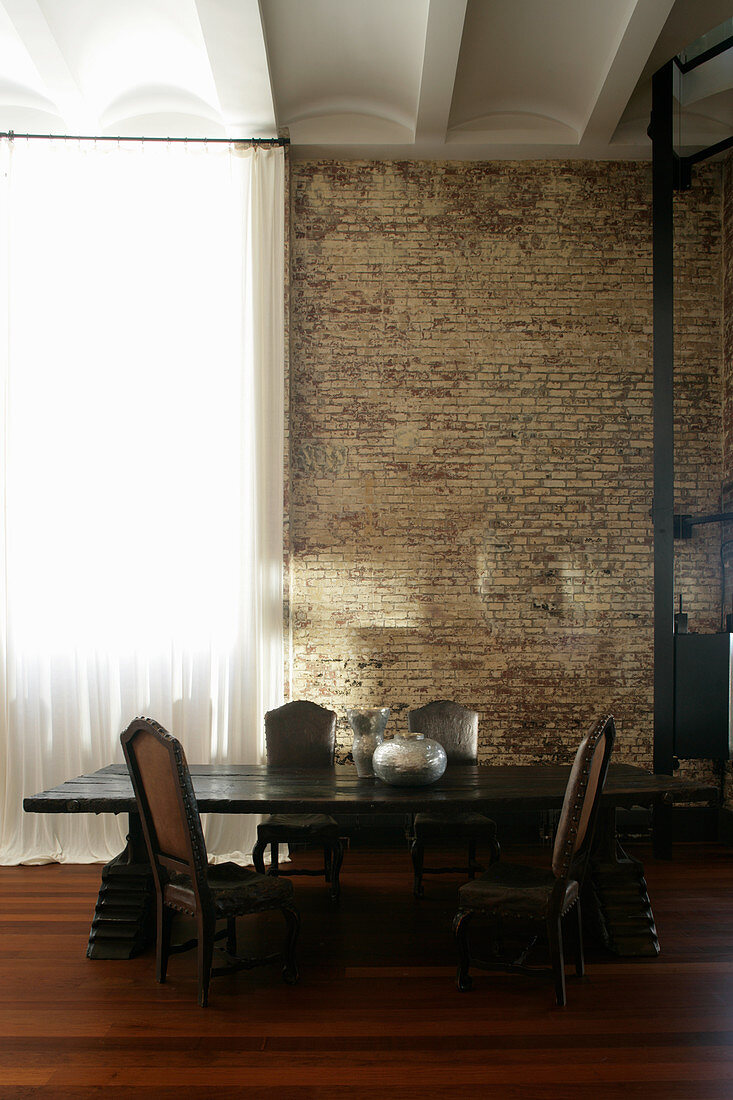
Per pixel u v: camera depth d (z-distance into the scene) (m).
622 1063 2.81
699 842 5.82
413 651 5.95
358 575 5.97
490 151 6.05
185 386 5.72
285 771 4.43
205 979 3.23
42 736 5.50
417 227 6.12
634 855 5.43
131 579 5.61
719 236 6.22
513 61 5.38
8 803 5.45
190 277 5.77
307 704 4.92
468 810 3.63
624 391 6.11
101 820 5.44
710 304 6.20
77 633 5.57
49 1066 2.80
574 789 3.18
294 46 5.25
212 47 5.00
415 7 4.91
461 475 6.05
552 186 6.17
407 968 3.59
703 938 3.95
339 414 6.04
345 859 5.38
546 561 6.02
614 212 6.17
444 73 5.15
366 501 6.02
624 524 6.06
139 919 3.79
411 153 6.06
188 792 3.20
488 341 6.10
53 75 5.32
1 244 5.69
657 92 5.54
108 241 5.76
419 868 4.55
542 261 6.14
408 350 6.08
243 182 5.84
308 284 6.08
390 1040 2.97
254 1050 2.90
